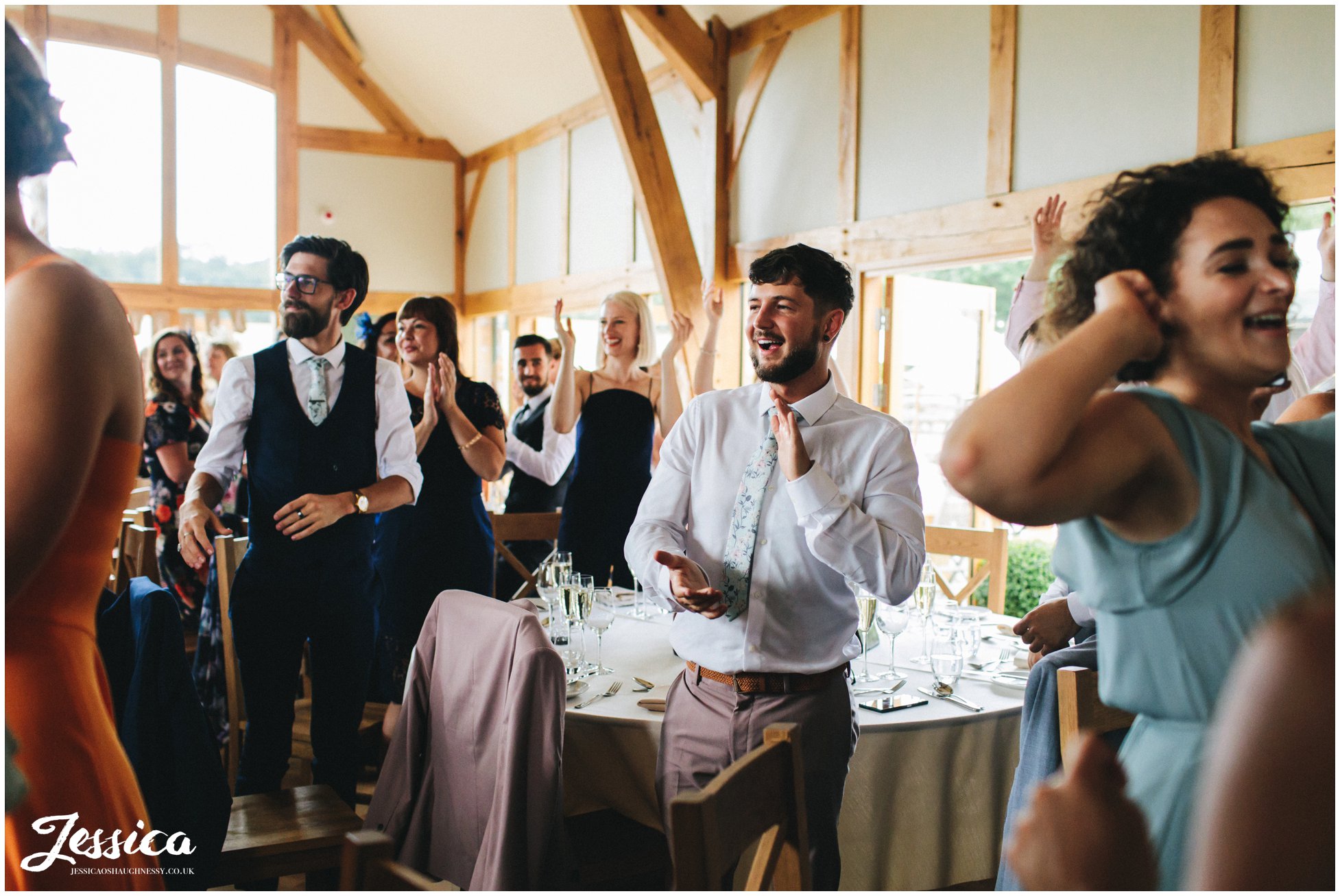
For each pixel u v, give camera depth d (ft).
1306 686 1.59
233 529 12.31
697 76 20.63
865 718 5.84
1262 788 1.59
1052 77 14.46
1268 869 1.57
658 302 25.57
